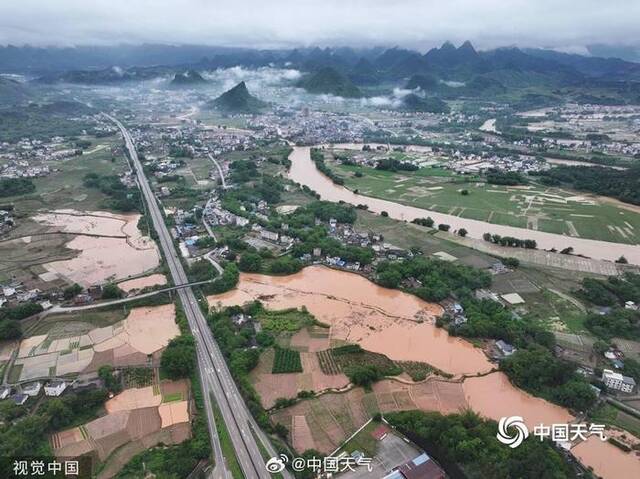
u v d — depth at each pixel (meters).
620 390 170.88
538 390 170.75
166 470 133.88
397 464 137.38
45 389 165.75
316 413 158.12
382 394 167.38
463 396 168.12
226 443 145.38
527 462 133.12
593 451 144.75
